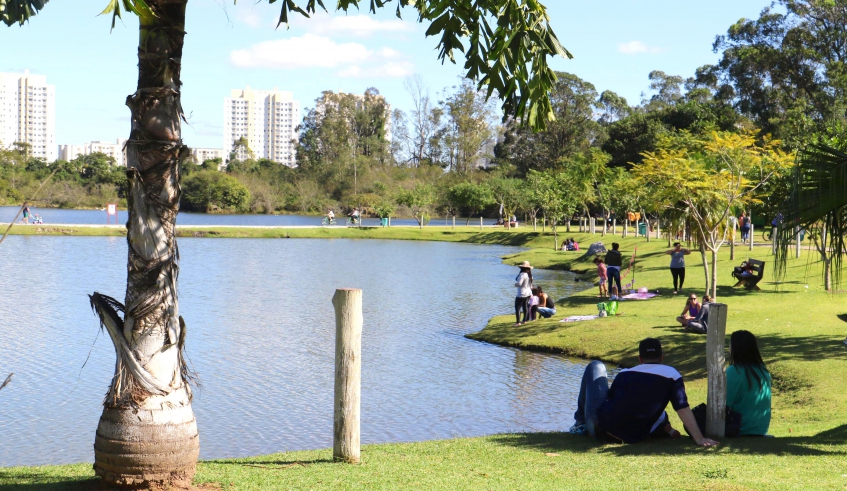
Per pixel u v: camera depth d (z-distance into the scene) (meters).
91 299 5.75
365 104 147.75
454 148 128.12
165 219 5.82
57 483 6.20
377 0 8.90
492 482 6.49
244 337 21.75
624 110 120.31
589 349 19.12
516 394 15.41
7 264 41.62
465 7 7.82
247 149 150.00
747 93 74.25
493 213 111.75
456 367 17.97
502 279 38.19
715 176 22.86
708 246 24.09
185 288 33.41
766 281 27.69
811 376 13.83
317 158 136.25
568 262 44.41
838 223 7.64
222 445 12.02
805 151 7.54
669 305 24.06
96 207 106.56
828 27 70.00
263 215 119.94
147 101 5.79
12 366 17.55
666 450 7.55
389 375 17.14
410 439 12.28
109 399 5.71
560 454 7.70
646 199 26.23
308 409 14.30
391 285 35.38
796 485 6.03
